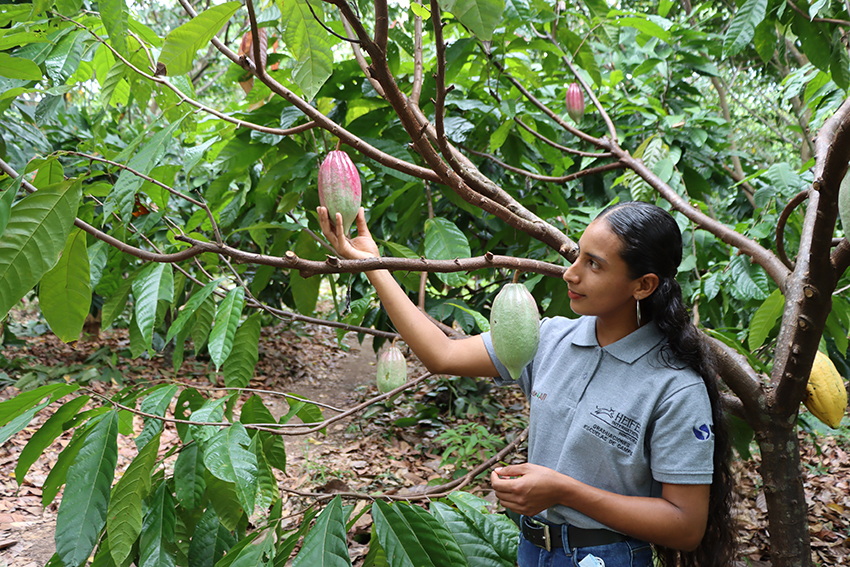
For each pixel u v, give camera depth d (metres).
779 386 1.25
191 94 1.47
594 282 1.09
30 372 4.87
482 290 3.08
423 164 2.04
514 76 2.23
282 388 5.65
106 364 5.30
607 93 3.32
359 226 1.31
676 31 3.13
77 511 1.02
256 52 1.05
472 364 1.33
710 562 1.19
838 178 0.93
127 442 3.93
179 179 4.58
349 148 1.91
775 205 2.34
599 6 2.10
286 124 1.80
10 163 3.15
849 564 2.68
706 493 1.07
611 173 3.25
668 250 1.07
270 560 1.04
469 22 0.63
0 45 1.18
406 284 1.93
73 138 4.22
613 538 1.12
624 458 1.11
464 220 2.85
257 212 2.16
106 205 1.09
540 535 1.18
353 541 2.77
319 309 8.98
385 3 0.79
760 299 1.85
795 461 1.29
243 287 1.23
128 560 1.31
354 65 1.76
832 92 2.44
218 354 1.10
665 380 1.09
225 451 1.04
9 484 3.37
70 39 1.32
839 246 1.06
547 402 1.22
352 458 3.98
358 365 6.62
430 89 1.89
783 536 1.29
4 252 0.92
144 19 6.68
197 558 1.26
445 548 1.07
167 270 1.25
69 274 1.07
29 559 2.68
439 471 3.82
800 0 1.65
